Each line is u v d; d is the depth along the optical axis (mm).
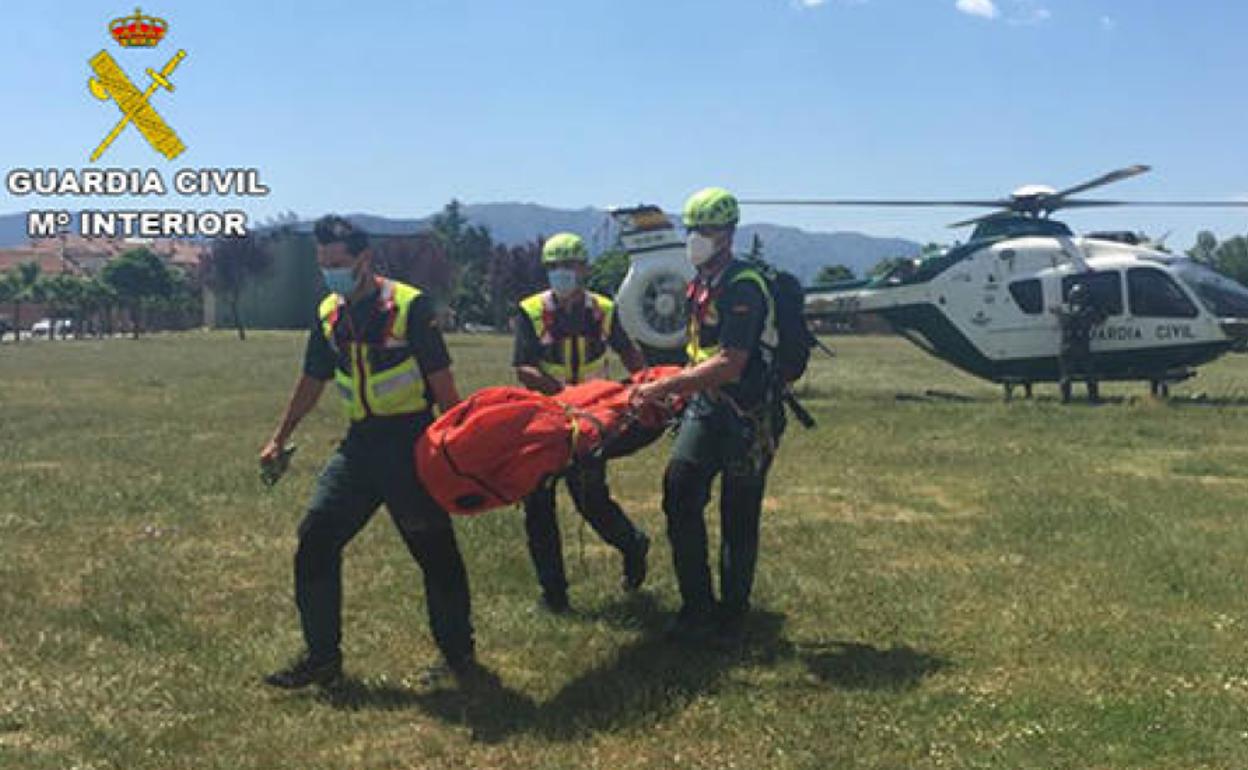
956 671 4691
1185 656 4836
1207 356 17594
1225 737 3930
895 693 4406
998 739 3939
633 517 8078
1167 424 13797
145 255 78312
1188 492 8914
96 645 5066
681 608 5516
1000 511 8164
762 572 6328
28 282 79688
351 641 5121
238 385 21469
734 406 5012
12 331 70562
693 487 5031
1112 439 12492
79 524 7750
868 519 7992
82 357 34344
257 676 4676
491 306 93625
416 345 4438
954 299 18359
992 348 18219
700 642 5074
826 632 5277
